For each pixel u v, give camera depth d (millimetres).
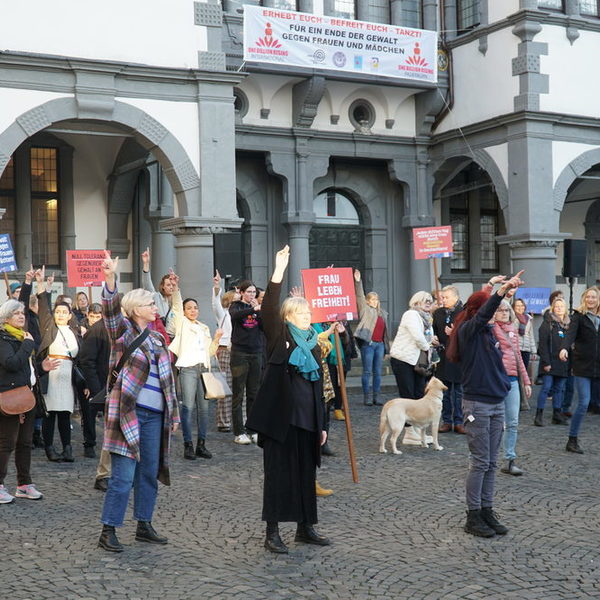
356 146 19766
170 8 14789
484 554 6312
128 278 19000
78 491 8352
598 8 19203
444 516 7391
